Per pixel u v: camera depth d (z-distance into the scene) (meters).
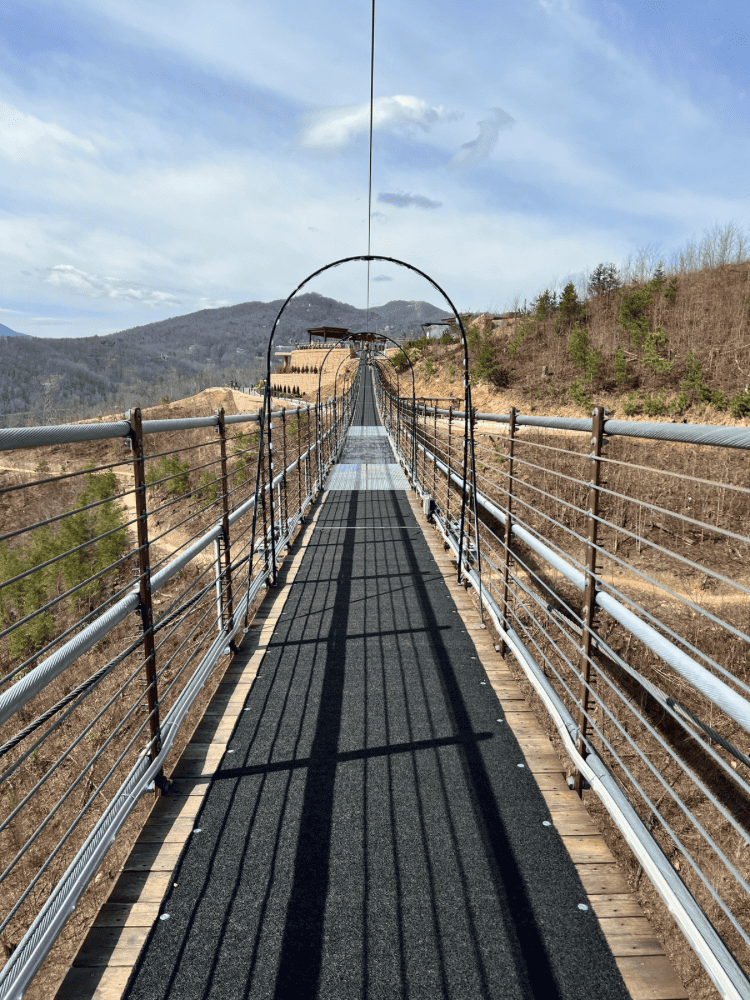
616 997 1.69
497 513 4.17
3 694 1.38
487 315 65.81
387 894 2.06
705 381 32.19
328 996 1.70
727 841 10.61
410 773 2.75
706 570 1.42
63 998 1.70
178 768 2.80
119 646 16.73
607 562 22.06
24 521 35.22
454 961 1.80
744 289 39.84
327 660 3.98
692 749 12.34
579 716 2.55
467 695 3.49
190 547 3.08
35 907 8.25
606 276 55.28
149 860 2.22
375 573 5.95
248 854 2.25
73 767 11.51
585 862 2.21
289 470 7.27
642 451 25.28
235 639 4.26
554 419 2.72
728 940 9.13
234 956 1.82
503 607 4.07
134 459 2.32
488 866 2.19
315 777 2.71
